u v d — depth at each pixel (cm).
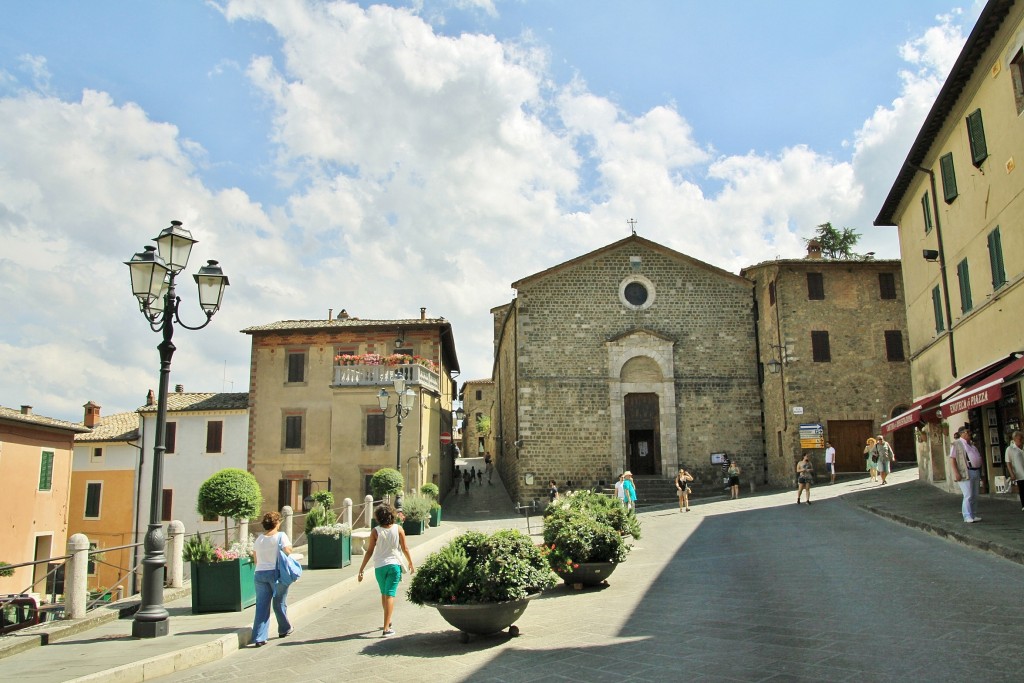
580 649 923
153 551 1123
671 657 845
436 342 3888
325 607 1434
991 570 1166
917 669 725
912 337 2608
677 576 1441
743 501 2958
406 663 923
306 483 3738
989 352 1927
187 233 1205
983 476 2041
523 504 3453
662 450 3531
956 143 2061
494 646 984
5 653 983
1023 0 1582
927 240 2380
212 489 1823
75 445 3916
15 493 2817
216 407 3844
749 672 757
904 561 1328
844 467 3353
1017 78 1664
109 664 923
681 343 3638
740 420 3594
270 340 3888
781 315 3441
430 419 3781
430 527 2844
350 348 3859
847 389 3384
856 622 933
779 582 1262
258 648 1088
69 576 1185
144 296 1165
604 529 1426
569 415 3531
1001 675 688
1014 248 1738
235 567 1288
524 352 3575
